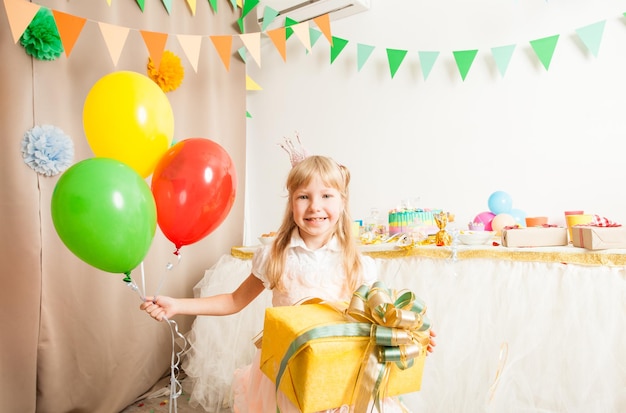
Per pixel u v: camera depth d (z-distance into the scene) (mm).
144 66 1977
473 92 2018
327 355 787
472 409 1385
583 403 1262
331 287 1160
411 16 2172
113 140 1077
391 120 2215
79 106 1704
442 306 1494
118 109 1071
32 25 1492
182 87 2176
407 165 2170
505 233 1472
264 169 2617
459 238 1611
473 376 1399
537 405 1323
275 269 1160
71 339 1664
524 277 1406
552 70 1849
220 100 2402
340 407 855
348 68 2342
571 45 1813
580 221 1534
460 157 2043
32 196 1525
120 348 1844
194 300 1135
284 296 1156
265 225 2615
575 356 1288
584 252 1331
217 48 1806
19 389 1482
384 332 794
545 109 1861
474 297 1453
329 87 2396
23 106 1510
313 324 829
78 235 897
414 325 811
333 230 1219
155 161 1153
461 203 2037
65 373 1643
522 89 1910
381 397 833
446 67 2082
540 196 1868
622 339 1248
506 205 1794
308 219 1124
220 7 2432
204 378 1777
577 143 1797
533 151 1885
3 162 1459
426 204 2115
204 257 2291
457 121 2053
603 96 1749
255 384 1087
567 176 1815
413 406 1439
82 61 1717
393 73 2145
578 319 1303
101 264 951
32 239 1517
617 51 1728
